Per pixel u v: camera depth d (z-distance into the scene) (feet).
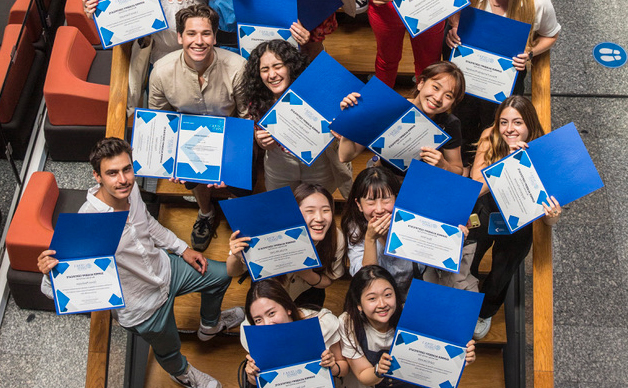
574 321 15.37
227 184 10.82
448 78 10.09
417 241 9.96
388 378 10.25
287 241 10.18
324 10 11.28
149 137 10.83
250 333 9.23
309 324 9.21
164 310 10.65
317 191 10.27
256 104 10.98
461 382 12.01
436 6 10.91
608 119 17.57
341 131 10.37
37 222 14.75
